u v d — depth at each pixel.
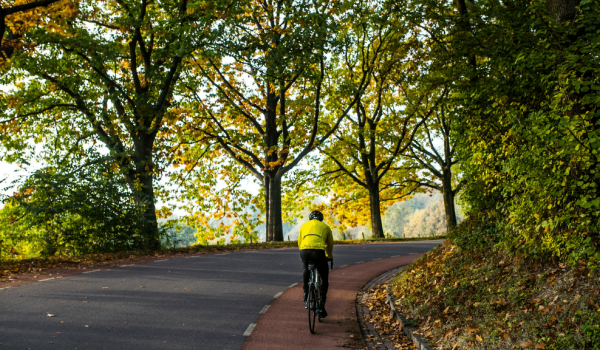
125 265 13.73
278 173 25.77
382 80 25.88
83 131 24.42
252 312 7.96
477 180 8.86
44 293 8.91
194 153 29.22
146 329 6.57
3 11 14.90
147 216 19.58
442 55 11.76
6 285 9.79
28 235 18.09
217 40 18.52
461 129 9.16
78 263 14.13
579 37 6.14
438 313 6.93
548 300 5.51
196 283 10.61
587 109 5.97
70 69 19.61
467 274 7.74
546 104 6.32
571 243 5.64
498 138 7.79
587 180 5.64
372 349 6.21
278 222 25.91
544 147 5.89
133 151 19.56
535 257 6.46
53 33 18.03
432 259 10.05
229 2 19.88
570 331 4.74
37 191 17.19
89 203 17.52
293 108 25.06
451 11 14.01
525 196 6.54
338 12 21.73
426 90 17.83
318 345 6.23
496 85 7.90
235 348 5.90
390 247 23.17
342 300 9.59
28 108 21.45
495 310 6.06
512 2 9.54
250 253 18.28
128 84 21.17
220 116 25.64
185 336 6.32
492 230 8.42
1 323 6.57
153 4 21.11
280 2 22.91
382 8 17.73
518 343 5.03
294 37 19.05
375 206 33.44
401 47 17.64
